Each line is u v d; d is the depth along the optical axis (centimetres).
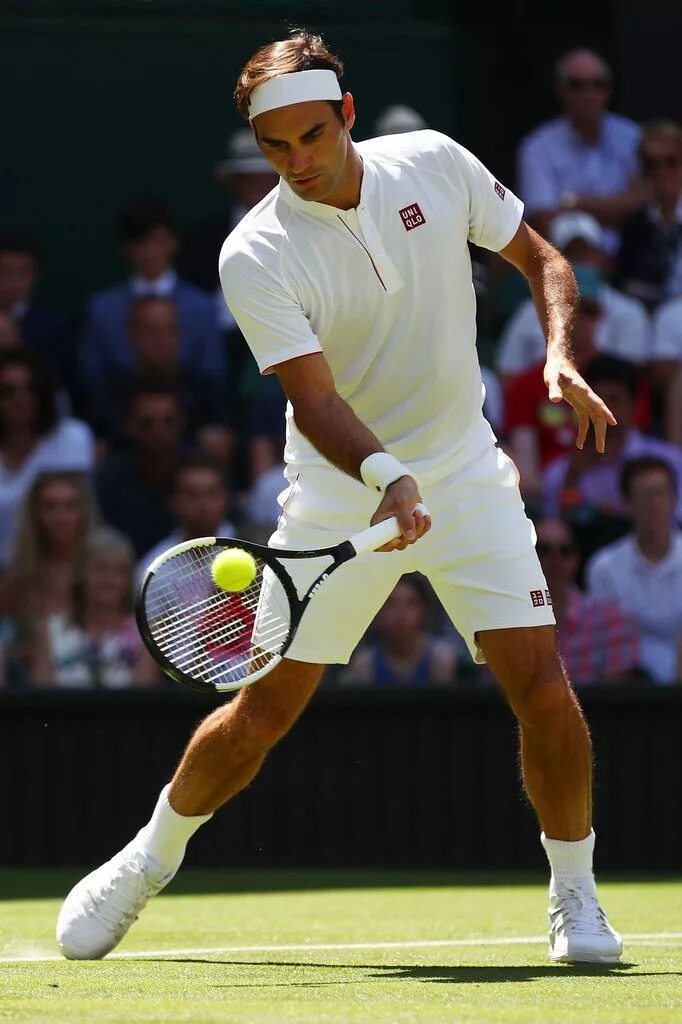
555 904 1281
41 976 1196
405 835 2373
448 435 1278
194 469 2589
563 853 1273
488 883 2152
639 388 3022
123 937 1395
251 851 2388
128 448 3031
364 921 1680
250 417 3094
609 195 3344
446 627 2605
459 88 3531
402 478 1165
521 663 1252
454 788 2369
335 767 2386
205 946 1449
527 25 3516
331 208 1220
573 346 1270
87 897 1331
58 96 3462
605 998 1053
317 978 1184
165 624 1251
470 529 1264
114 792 2397
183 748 2389
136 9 3481
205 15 3497
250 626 1291
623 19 3509
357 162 1229
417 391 1273
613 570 2586
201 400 3077
